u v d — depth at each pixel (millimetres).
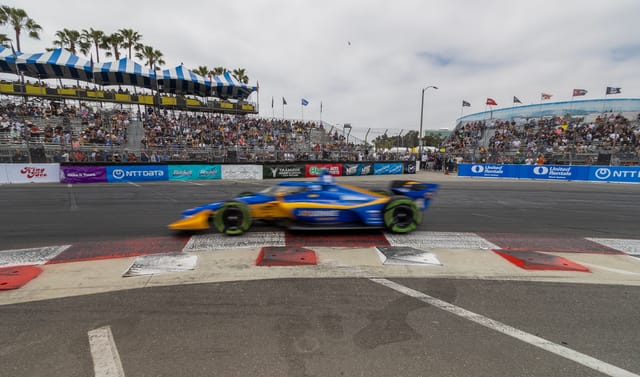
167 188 13711
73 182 15922
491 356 2473
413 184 6898
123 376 2227
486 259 4730
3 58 23344
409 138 29938
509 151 25797
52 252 4957
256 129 28109
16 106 22922
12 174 15320
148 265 4375
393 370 2299
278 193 6203
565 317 3094
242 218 5914
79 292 3586
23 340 2678
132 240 5629
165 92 31672
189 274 4102
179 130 24844
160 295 3518
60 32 34688
